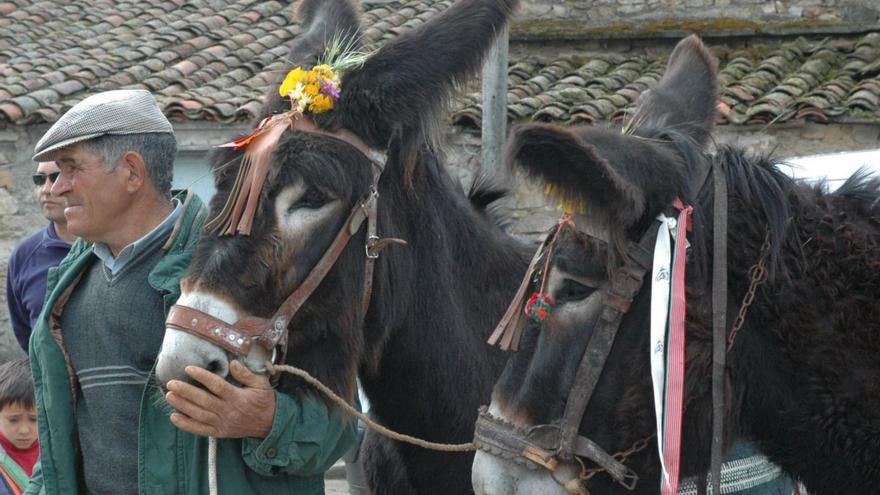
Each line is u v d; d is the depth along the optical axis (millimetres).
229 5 16016
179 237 3973
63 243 5320
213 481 3695
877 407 3387
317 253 3713
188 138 13180
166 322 3629
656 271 3248
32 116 13156
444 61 3863
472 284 4215
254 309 3600
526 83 12344
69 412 4020
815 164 6227
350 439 3924
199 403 3529
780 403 3461
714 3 13102
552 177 3139
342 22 4309
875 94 11047
